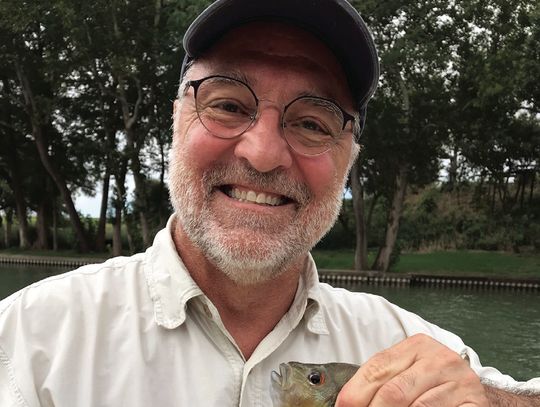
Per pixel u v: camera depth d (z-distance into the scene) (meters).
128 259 0.44
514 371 2.68
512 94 5.08
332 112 0.41
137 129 6.57
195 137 0.40
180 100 0.44
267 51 0.40
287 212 0.40
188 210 0.41
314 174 0.41
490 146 5.58
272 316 0.43
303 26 0.41
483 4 5.04
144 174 6.56
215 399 0.39
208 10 0.40
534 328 3.56
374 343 0.47
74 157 7.35
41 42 6.29
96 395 0.38
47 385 0.38
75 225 7.26
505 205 7.18
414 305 4.35
